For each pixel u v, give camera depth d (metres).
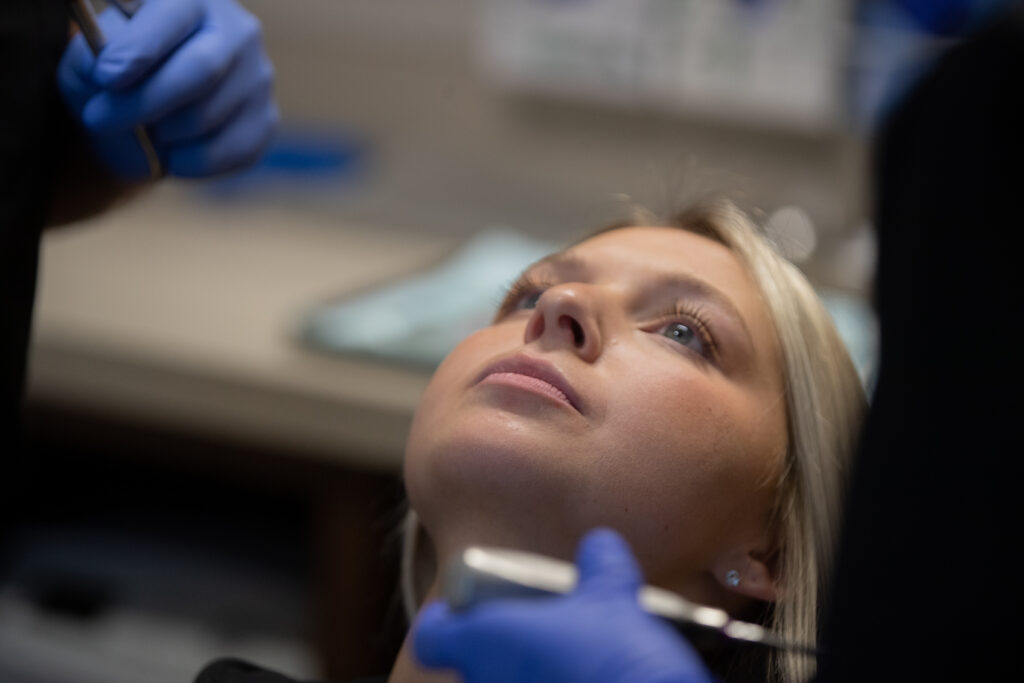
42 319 1.55
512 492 0.76
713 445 0.80
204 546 1.70
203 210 2.04
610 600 0.54
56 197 1.02
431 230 1.97
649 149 2.02
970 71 0.47
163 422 1.50
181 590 1.64
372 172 2.17
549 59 2.03
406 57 2.15
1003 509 0.44
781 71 1.88
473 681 0.54
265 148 1.06
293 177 2.12
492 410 0.77
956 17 1.55
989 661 0.44
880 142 0.52
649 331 0.86
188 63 0.92
